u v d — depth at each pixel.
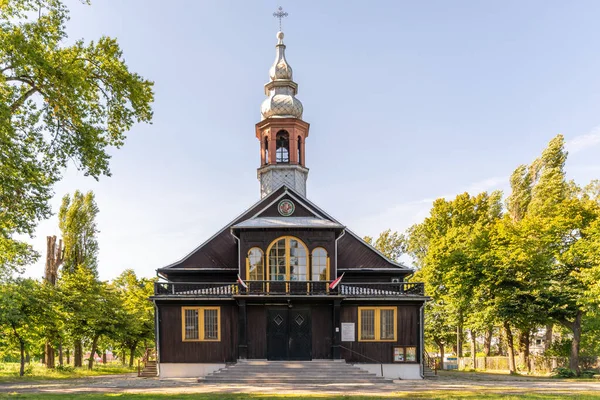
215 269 35.00
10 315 32.34
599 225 37.06
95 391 22.66
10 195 21.48
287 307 32.50
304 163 41.41
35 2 22.27
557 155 57.03
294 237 32.94
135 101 23.86
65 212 54.66
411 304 32.31
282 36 44.44
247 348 31.77
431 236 62.72
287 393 21.64
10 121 20.00
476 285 42.84
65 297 40.84
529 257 40.19
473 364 53.19
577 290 38.34
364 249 36.12
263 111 42.41
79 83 21.23
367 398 19.59
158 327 31.98
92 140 22.77
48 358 45.81
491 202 64.69
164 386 25.48
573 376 36.34
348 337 31.98
